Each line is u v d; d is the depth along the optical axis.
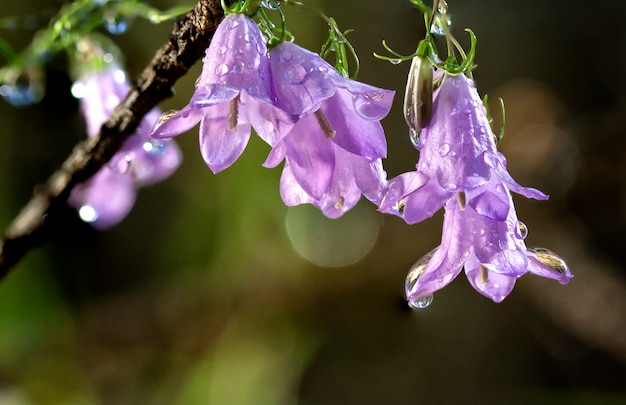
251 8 0.26
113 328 0.49
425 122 0.26
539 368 0.54
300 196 0.27
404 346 0.53
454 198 0.27
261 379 0.48
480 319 0.55
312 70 0.26
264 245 0.49
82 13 0.32
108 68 0.33
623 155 0.53
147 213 0.53
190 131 0.50
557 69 0.60
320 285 0.50
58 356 0.47
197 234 0.50
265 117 0.26
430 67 0.26
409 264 0.51
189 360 0.48
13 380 0.46
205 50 0.27
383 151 0.26
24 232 0.30
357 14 0.51
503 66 0.60
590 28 0.61
